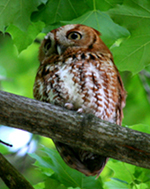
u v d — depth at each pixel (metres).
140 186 9.38
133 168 9.54
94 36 10.05
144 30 9.66
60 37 9.92
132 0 9.23
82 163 9.13
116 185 9.49
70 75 9.02
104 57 9.62
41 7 9.85
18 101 7.50
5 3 9.23
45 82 9.21
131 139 7.62
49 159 9.64
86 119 7.68
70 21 9.80
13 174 7.80
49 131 7.69
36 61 16.92
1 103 7.41
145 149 7.60
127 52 10.21
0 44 16.61
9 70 16.80
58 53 9.63
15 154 13.12
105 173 12.78
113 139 7.65
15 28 10.15
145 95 16.72
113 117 9.39
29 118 7.52
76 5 9.90
